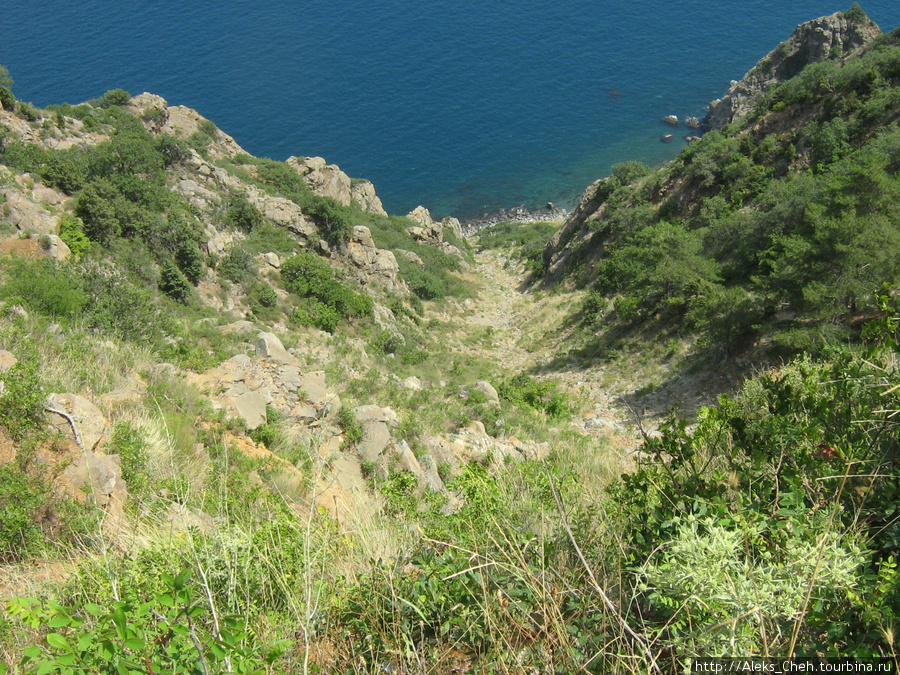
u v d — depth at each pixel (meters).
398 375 24.52
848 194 23.61
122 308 15.70
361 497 5.43
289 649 2.71
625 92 99.75
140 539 4.44
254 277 32.06
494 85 107.25
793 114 41.88
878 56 40.19
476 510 3.80
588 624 2.65
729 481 3.29
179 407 9.21
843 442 3.05
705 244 35.66
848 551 2.46
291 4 151.62
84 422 6.59
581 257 48.72
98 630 2.40
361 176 85.88
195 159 40.09
